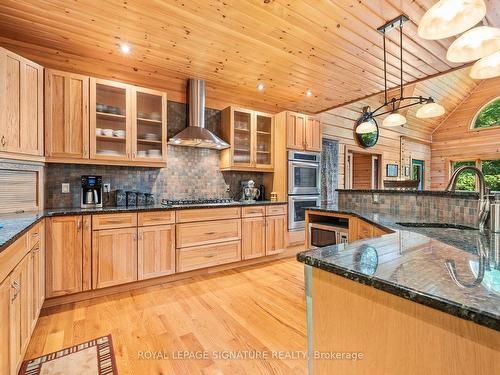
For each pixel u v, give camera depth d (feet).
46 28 8.14
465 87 21.43
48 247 7.75
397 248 3.34
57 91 8.60
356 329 2.52
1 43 8.50
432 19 4.94
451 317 1.87
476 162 22.90
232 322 7.11
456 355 1.85
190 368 5.37
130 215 9.06
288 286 9.64
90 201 9.48
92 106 9.16
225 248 11.24
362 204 9.93
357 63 10.92
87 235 8.33
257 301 8.38
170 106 11.90
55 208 9.29
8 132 7.06
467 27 4.92
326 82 12.69
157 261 9.59
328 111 17.15
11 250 4.62
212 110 13.29
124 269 8.94
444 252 3.14
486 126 22.26
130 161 9.93
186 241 10.25
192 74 11.45
